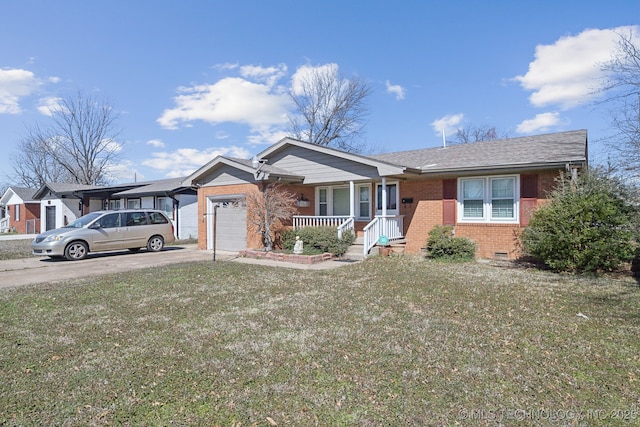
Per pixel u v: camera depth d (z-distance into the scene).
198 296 6.73
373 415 2.94
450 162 12.09
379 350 4.20
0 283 8.20
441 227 11.60
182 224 21.28
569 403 3.11
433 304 6.14
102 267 10.54
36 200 29.53
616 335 4.66
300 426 2.81
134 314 5.62
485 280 8.08
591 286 7.49
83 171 37.59
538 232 9.27
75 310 5.87
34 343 4.45
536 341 4.47
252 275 8.76
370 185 13.89
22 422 2.85
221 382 3.46
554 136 12.73
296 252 11.58
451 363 3.86
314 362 3.89
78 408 3.04
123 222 13.75
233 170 13.85
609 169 10.07
